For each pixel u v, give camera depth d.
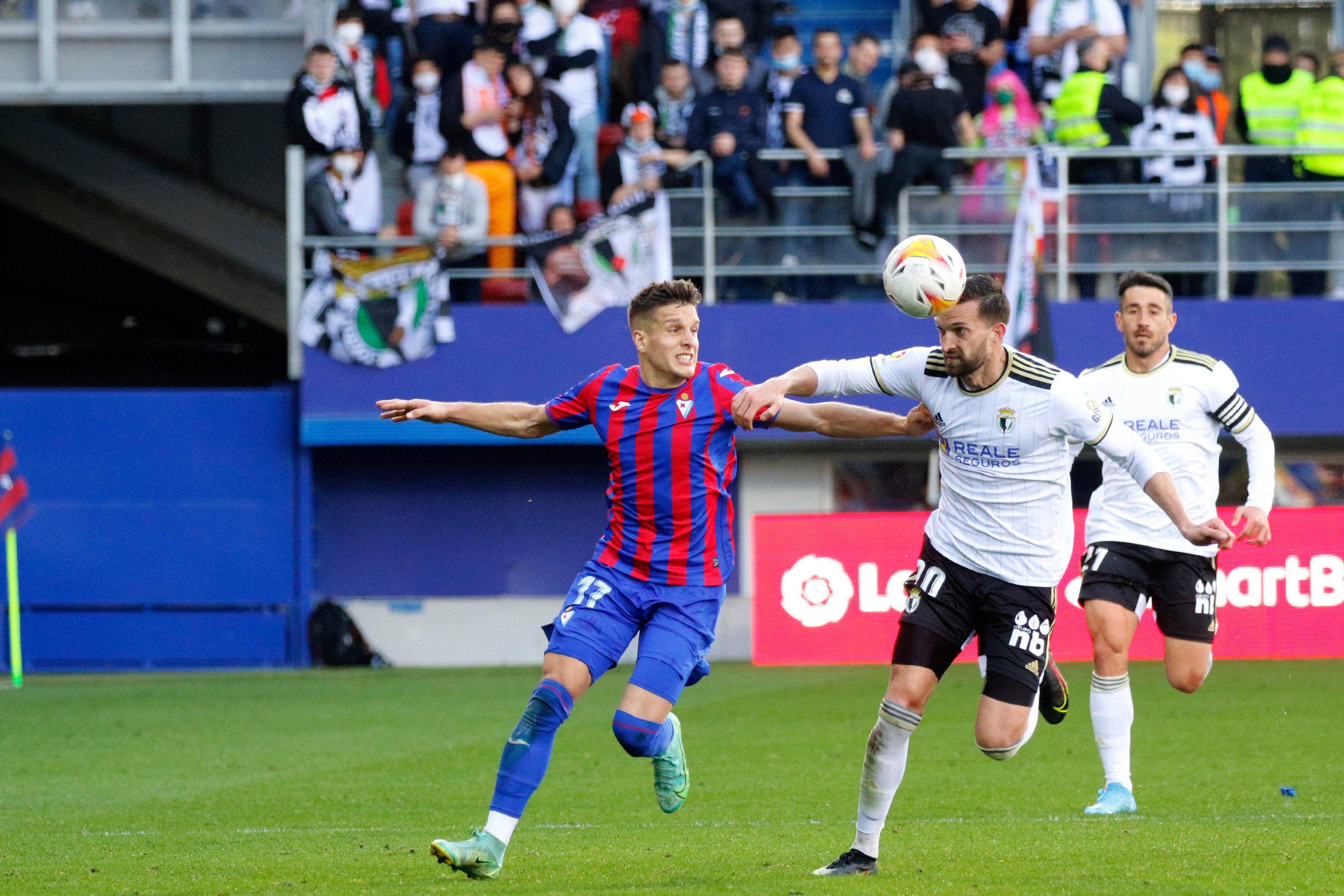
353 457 49.12
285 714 37.72
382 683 43.91
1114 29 46.78
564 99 46.56
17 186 56.56
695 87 47.03
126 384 63.66
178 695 41.69
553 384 46.56
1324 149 45.94
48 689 43.72
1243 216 46.34
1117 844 18.84
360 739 33.50
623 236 46.03
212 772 29.06
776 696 40.09
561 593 48.97
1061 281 46.03
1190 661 23.84
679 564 17.33
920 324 46.34
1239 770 27.27
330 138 47.09
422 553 49.16
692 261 46.62
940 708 37.09
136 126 56.38
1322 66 50.34
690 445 17.11
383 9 48.03
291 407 48.47
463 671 46.84
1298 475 48.59
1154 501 17.23
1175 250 46.31
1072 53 46.03
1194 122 45.91
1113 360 24.64
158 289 67.56
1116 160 46.22
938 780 26.81
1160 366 24.00
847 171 46.03
